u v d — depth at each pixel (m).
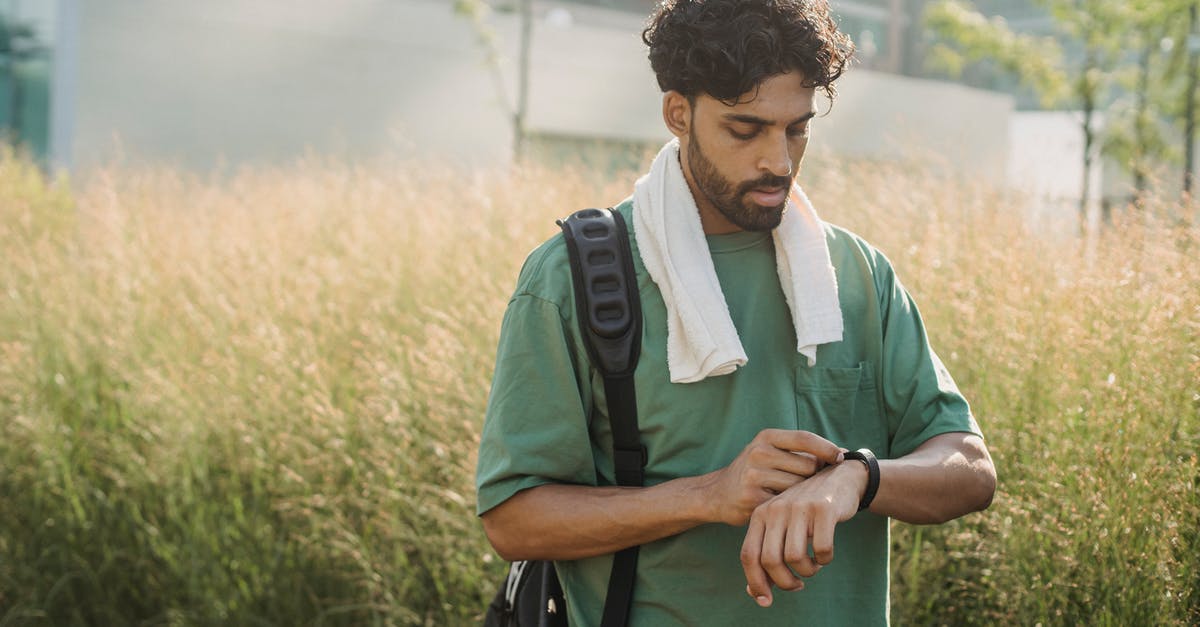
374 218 5.06
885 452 1.63
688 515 1.41
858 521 1.58
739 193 1.46
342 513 3.34
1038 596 2.27
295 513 3.37
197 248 4.80
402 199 5.42
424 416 3.33
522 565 1.78
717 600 1.54
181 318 4.23
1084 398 2.47
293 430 3.49
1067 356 2.57
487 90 15.73
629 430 1.54
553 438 1.55
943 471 1.45
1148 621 2.14
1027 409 2.59
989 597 2.45
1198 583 2.14
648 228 1.55
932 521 1.46
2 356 4.22
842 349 1.59
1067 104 13.09
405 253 4.49
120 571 3.60
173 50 13.29
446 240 4.50
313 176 6.48
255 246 4.74
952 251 3.13
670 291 1.52
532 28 16.09
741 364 1.49
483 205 4.79
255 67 13.86
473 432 3.09
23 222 5.91
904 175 3.93
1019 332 2.70
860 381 1.60
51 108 12.73
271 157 13.99
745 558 1.30
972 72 23.78
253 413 3.54
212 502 3.53
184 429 3.58
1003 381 2.65
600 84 16.89
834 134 16.69
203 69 13.49
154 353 4.04
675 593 1.54
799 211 1.58
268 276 4.39
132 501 3.64
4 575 3.58
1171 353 2.39
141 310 4.32
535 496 1.54
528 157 5.66
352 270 4.44
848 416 1.59
